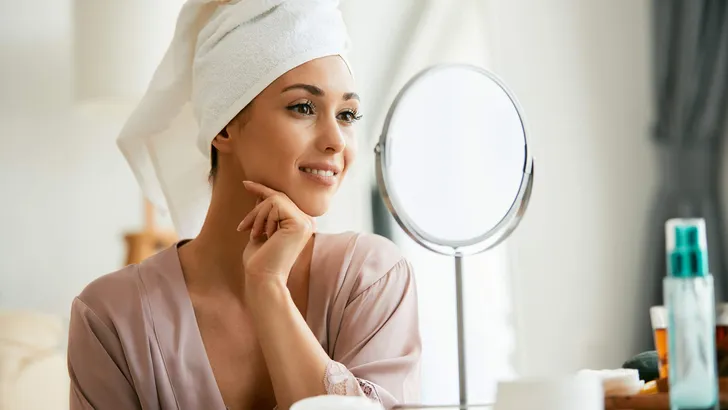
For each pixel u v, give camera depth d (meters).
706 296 0.83
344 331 1.24
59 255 2.79
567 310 3.00
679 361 0.83
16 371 2.20
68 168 2.81
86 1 2.50
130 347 1.18
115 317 1.19
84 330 1.20
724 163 3.17
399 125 1.07
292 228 1.13
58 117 2.81
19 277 2.75
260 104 1.18
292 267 1.27
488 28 2.88
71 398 1.23
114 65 2.47
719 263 3.12
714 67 3.17
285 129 1.17
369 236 1.33
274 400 1.21
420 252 2.60
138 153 1.38
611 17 3.21
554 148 3.04
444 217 1.07
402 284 1.30
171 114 1.34
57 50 2.82
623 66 3.22
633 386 0.92
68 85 2.82
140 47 2.49
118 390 1.19
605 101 3.18
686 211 3.15
